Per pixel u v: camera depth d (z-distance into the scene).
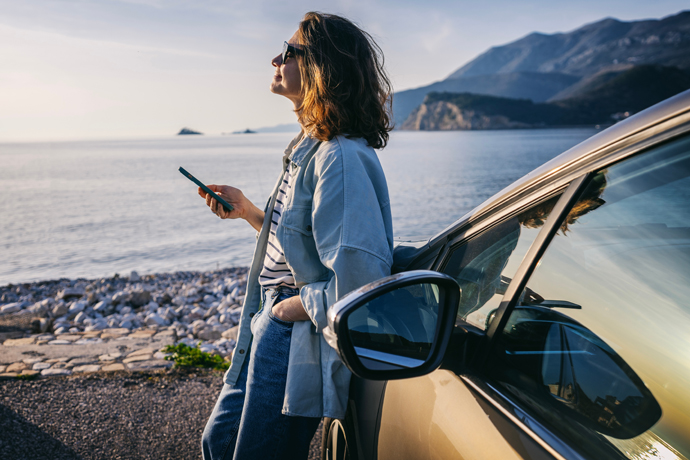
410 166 62.84
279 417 1.53
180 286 10.91
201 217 28.84
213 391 3.78
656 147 0.82
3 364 4.23
